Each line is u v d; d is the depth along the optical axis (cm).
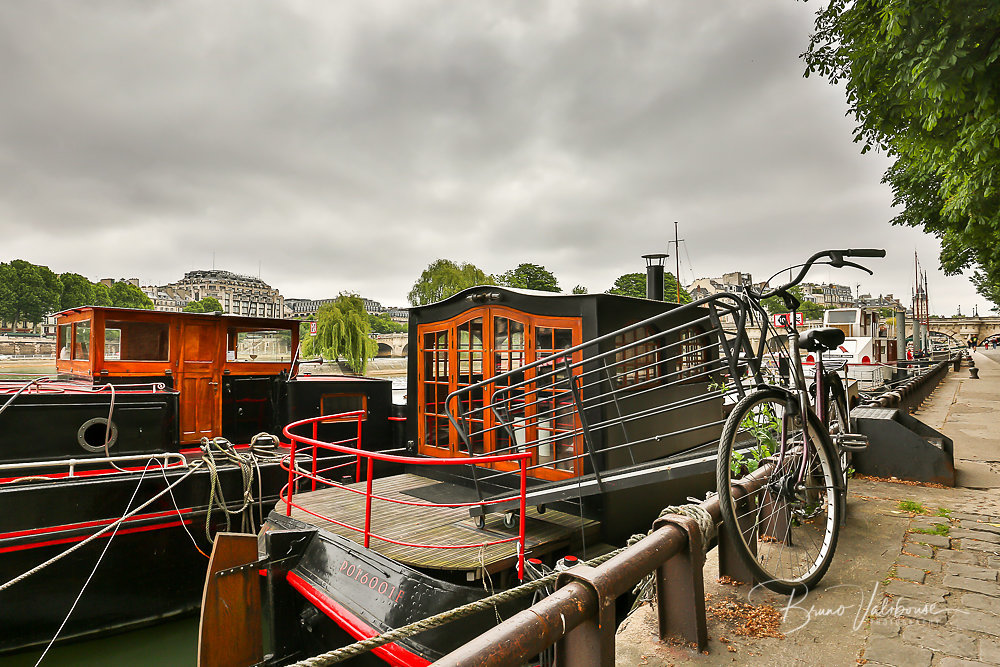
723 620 266
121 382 725
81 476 603
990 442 798
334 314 3219
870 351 2159
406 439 955
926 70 514
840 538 375
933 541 370
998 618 268
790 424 308
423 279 4869
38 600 567
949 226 1073
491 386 630
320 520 531
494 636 152
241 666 463
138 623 622
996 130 519
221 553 462
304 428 867
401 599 417
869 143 802
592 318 558
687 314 711
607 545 533
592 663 182
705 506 277
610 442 557
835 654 239
